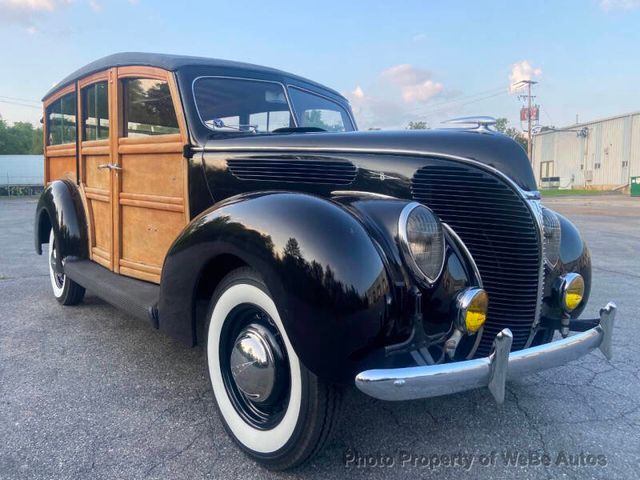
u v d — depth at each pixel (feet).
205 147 10.19
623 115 123.85
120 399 9.91
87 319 14.88
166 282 8.88
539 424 9.14
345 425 9.02
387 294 6.79
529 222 8.00
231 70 11.62
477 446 8.42
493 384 6.72
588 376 11.28
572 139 140.56
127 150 11.89
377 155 8.66
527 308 8.17
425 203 8.32
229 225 7.60
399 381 6.27
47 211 14.99
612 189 128.06
